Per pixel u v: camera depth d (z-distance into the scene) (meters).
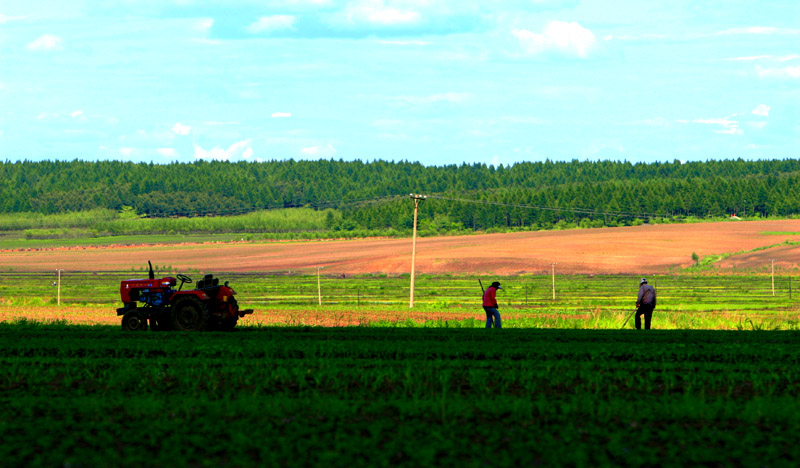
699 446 34.66
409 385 47.47
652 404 42.47
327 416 40.00
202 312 88.62
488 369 55.16
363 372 52.44
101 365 56.94
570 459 32.47
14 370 52.97
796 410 40.44
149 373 52.44
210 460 32.66
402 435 36.19
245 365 56.50
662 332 85.44
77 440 35.78
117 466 31.92
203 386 48.50
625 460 32.69
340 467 31.70
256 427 37.75
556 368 54.03
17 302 193.88
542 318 126.56
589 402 42.16
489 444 35.25
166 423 37.94
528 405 41.25
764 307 186.50
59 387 48.03
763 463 32.31
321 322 130.62
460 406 41.56
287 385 49.03
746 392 46.75
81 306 178.88
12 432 36.91
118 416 39.84
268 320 134.00
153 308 91.56
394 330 88.19
